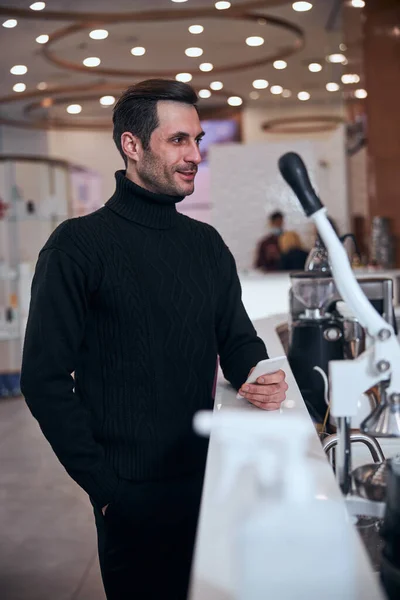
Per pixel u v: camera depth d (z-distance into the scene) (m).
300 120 11.68
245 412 1.41
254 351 1.79
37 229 10.73
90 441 1.60
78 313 1.63
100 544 1.72
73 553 3.41
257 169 9.81
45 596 2.98
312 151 9.70
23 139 12.38
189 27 7.57
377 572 0.93
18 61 8.69
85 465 1.59
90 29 7.48
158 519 1.67
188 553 1.70
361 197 10.12
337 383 1.01
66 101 10.59
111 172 12.48
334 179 10.20
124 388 1.67
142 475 1.65
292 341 2.10
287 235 8.99
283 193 9.78
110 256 1.66
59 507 4.04
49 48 8.20
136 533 1.67
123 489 1.65
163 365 1.68
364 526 1.00
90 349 1.68
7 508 4.04
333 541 0.78
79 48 8.23
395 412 0.99
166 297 1.69
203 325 1.73
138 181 1.72
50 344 1.59
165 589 1.70
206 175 11.85
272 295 6.60
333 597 0.67
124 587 1.70
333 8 7.21
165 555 1.69
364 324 1.00
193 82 10.05
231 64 9.22
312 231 9.72
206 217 11.77
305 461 1.05
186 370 1.70
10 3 6.72
